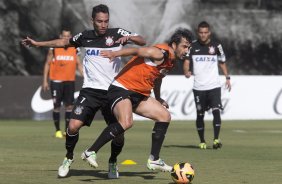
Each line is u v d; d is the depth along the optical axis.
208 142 47.56
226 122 70.88
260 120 73.88
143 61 26.27
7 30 75.62
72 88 51.00
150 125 66.06
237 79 74.00
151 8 77.25
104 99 27.33
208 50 43.91
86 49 27.41
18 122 67.19
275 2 80.50
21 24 75.81
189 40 26.44
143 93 26.66
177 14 78.00
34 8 75.81
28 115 69.88
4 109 69.38
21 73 76.00
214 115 42.91
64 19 76.06
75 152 38.75
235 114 74.00
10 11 75.56
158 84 27.86
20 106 69.69
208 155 37.84
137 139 49.00
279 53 80.62
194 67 43.84
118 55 25.41
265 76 74.81
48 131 55.97
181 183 25.91
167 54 26.14
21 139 47.84
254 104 74.44
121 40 26.56
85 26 76.06
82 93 27.44
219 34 79.50
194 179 27.44
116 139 26.92
